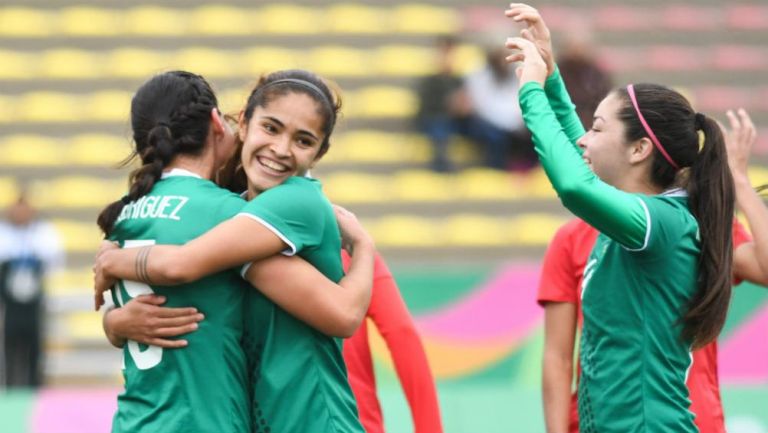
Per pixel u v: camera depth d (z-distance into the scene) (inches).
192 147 556.1
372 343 1450.5
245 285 544.7
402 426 1172.5
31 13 2300.7
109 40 2253.9
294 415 533.6
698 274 565.6
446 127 1971.0
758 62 2222.0
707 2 2319.1
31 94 2158.0
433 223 1937.7
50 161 2047.2
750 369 1513.3
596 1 2308.1
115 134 2107.5
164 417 529.0
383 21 2285.9
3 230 1592.0
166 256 525.7
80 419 1212.5
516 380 1549.0
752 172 2018.9
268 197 535.2
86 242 1902.1
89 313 1747.0
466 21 2283.5
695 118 585.3
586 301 576.7
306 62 2206.0
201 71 2174.0
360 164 2023.9
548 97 615.8
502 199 1953.7
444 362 1555.1
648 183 584.1
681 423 554.3
